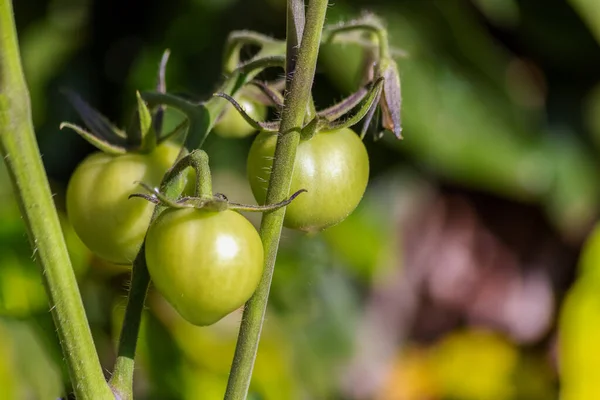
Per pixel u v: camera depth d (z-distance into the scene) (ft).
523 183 2.28
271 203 1.35
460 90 2.21
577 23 2.28
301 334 2.11
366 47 1.52
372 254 2.28
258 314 1.36
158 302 1.92
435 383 2.57
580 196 2.34
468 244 2.63
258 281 1.33
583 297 2.25
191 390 1.83
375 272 2.29
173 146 1.48
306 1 1.83
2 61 1.26
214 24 2.12
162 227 1.32
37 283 1.76
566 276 2.61
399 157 2.36
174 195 1.35
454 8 2.15
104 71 2.18
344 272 2.28
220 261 1.31
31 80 2.08
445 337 2.65
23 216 1.29
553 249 2.62
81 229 1.45
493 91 2.24
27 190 1.28
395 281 2.58
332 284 2.24
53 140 2.11
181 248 1.31
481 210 2.63
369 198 2.39
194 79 2.08
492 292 2.64
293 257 2.09
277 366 1.98
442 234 2.62
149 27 2.16
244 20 2.14
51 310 1.30
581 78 2.38
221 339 1.94
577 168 2.33
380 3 2.15
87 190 1.44
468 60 2.20
